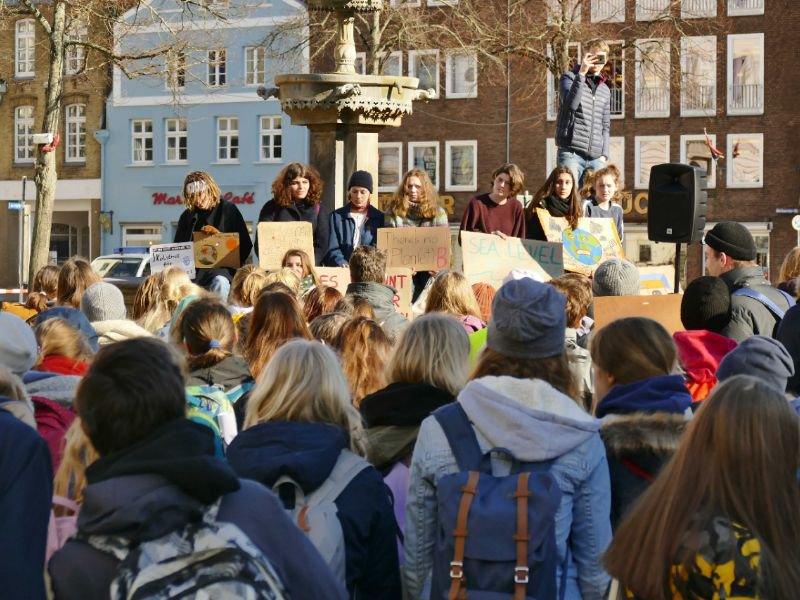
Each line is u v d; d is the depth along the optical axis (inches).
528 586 200.1
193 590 161.3
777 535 165.5
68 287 477.1
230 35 2628.0
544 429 212.4
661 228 560.4
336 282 609.6
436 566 205.0
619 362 242.2
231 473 171.6
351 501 223.3
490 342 228.5
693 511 167.9
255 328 321.4
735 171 2559.1
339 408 229.9
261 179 2659.9
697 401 295.9
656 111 2578.7
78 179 2768.2
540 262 576.7
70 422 277.7
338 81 786.2
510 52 2086.6
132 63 1993.1
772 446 167.6
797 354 329.4
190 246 647.8
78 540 169.8
